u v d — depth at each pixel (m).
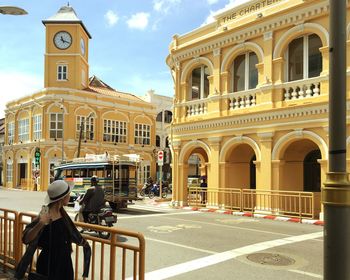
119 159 19.23
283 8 16.22
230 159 18.67
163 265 7.98
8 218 7.35
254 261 8.32
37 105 41.41
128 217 15.84
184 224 13.73
